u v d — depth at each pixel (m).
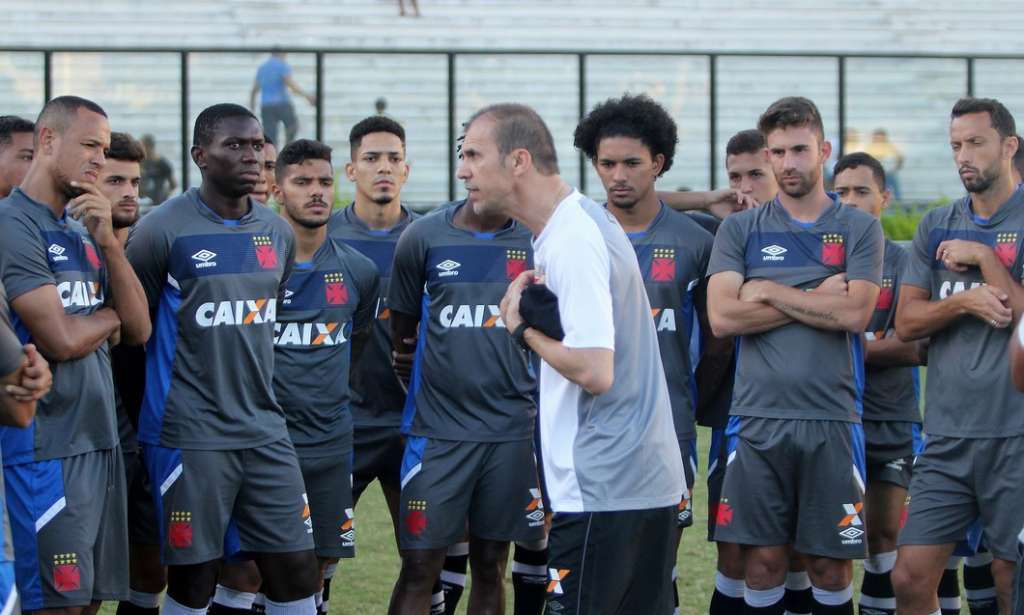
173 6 29.55
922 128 27.53
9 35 29.11
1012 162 8.11
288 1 29.89
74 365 6.80
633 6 30.88
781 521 7.89
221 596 8.23
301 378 8.60
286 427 8.01
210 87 25.84
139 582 8.13
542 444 6.28
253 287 7.62
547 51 25.73
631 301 6.17
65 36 29.17
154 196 25.08
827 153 8.20
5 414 5.98
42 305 6.62
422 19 30.17
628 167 8.35
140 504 7.89
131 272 7.08
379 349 9.35
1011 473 7.54
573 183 26.91
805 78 27.14
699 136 27.03
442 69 26.55
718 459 8.90
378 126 9.64
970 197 7.96
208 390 7.48
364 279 8.89
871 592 9.02
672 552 6.27
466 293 8.22
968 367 7.68
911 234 23.59
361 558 11.23
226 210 7.67
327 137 26.19
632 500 6.06
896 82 27.33
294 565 7.71
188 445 7.43
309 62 26.17
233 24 29.59
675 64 26.84
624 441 6.07
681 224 8.68
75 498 6.75
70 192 6.89
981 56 26.47
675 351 8.57
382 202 9.59
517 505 8.17
